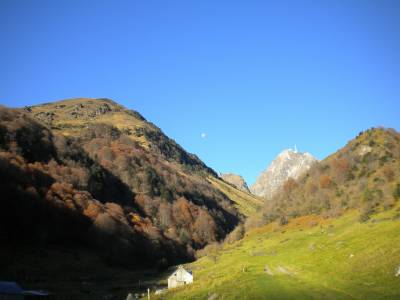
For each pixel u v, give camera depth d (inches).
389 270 2623.0
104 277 5885.8
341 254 3730.3
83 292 4525.1
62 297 4099.4
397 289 2233.0
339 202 7637.8
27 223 6633.9
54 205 7337.6
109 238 7421.3
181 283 4547.2
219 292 3090.6
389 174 7288.4
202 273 5398.6
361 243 3887.8
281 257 5152.6
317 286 2851.9
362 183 7613.2
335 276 3031.5
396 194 6225.4
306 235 6505.9
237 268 4768.7
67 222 7416.3
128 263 7190.0
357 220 5969.5
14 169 7357.3
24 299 3567.9
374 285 2466.8
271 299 2564.0
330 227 6451.8
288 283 3154.5
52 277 5408.5
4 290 3432.6
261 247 6791.3
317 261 3895.2
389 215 5364.2
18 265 5546.3
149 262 7687.0
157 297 3563.0
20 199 6766.7
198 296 3186.5
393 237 3563.0
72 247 7032.5
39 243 6560.0
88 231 7465.6
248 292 2906.0
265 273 3956.7
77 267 6146.7
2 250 5856.3
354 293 2402.8
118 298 4148.6
